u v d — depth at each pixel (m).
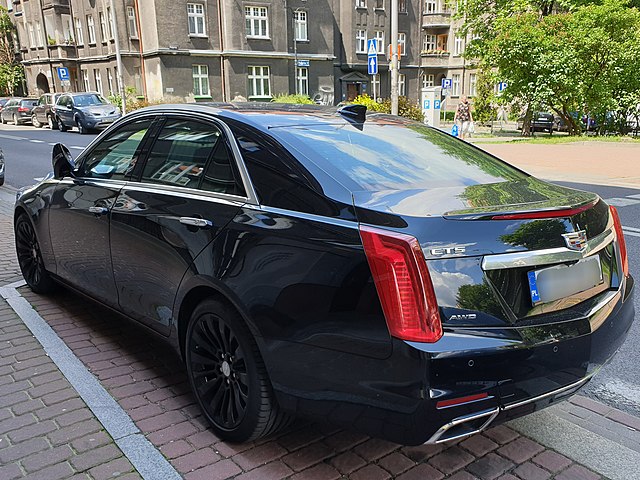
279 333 2.58
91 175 4.19
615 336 2.75
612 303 2.78
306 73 38.34
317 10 38.00
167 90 33.25
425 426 2.23
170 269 3.21
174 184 3.38
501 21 25.66
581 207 2.66
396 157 3.13
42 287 5.14
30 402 3.37
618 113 26.02
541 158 16.53
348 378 2.39
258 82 35.75
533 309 2.43
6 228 8.11
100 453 2.87
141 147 3.79
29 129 31.06
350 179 2.71
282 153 2.86
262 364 2.73
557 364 2.43
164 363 3.91
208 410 3.06
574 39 23.80
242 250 2.75
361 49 42.97
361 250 2.33
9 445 2.94
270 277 2.62
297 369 2.55
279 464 2.80
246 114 3.28
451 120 44.91
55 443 2.96
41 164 16.00
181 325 3.26
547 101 25.14
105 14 35.69
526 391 2.37
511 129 36.47
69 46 42.12
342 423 2.48
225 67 34.56
